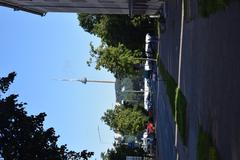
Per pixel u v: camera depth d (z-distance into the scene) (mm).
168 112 35219
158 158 45031
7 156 15625
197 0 22062
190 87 23422
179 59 29078
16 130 15812
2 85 16984
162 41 45656
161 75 44750
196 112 21141
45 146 16266
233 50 14844
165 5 43969
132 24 61438
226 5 15805
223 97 15953
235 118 14281
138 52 61469
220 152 15953
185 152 24516
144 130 62719
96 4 48156
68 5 48062
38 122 16578
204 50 19812
